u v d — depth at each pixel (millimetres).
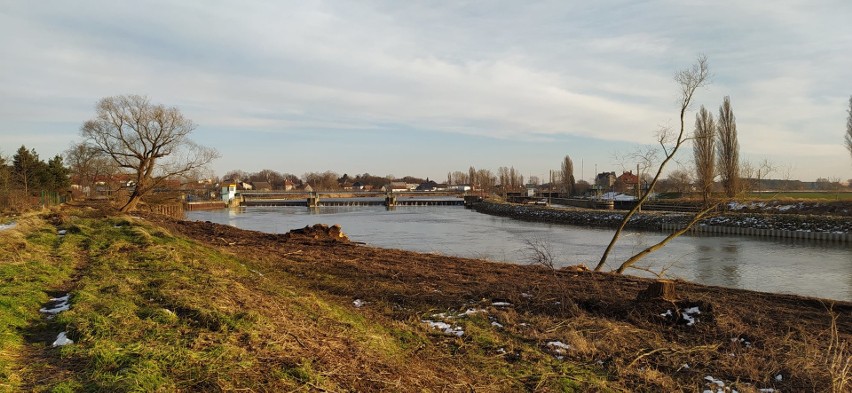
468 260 17016
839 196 60750
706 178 27531
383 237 38906
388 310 9375
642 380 6512
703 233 43844
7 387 4047
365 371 5590
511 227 51375
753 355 7270
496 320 8859
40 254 10688
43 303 6965
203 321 6184
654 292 9352
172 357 4867
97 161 50062
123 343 5191
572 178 120562
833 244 34844
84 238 13836
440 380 5988
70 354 4910
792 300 10719
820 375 6582
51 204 35312
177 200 60344
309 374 4980
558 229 49406
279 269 13438
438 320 8812
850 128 50156
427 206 118438
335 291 10945
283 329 6379
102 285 7875
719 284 20984
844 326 8758
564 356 7293
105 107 36656
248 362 5000
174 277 8758
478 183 171750
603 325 8422
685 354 7316
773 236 40094
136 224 18250
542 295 10352
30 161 44688
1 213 23203
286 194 114812
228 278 9570
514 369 6688
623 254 29359
